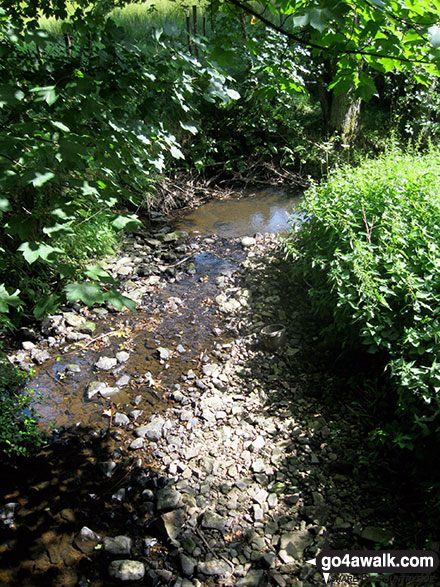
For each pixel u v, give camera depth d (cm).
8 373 383
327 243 417
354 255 348
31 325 467
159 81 239
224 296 513
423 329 302
